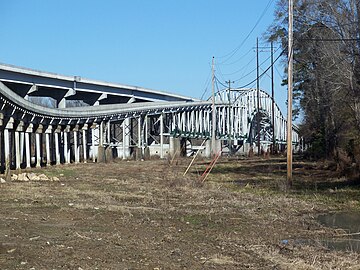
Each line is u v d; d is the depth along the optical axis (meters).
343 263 10.83
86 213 17.95
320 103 48.78
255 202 22.22
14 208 18.73
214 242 13.27
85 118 60.84
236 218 17.84
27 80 57.84
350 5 35.12
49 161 53.72
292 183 28.91
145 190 27.42
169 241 13.16
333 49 37.50
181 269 10.11
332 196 23.97
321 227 16.19
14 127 41.66
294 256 11.62
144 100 88.00
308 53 45.53
